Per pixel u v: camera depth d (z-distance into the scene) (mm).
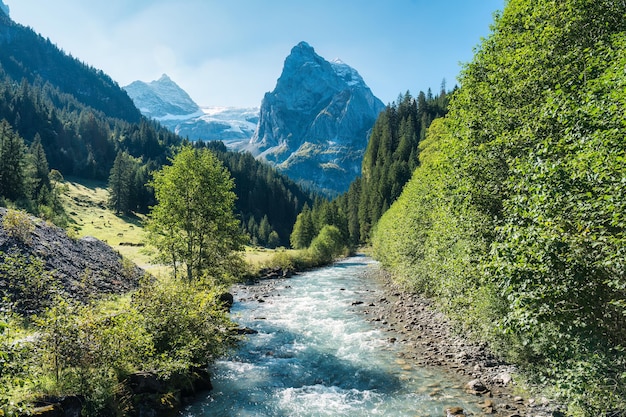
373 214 117812
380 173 136125
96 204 116938
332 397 13211
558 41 11930
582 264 7125
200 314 14875
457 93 17359
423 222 27016
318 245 68812
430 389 13375
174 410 11375
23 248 17406
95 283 19312
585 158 6758
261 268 48500
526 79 12531
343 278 46219
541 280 7938
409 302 28172
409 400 12672
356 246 122562
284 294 34469
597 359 8250
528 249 7598
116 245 66625
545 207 7297
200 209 25922
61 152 162250
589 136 7117
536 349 10984
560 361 9422
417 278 26984
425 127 143625
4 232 17531
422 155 57156
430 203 25281
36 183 89438
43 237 20047
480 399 12242
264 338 20375
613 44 9219
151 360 12055
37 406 8023
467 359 15781
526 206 8250
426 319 22703
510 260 8180
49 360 9508
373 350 18000
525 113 12102
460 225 14898
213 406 12445
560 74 11375
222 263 27625
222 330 16656
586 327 8539
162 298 14141
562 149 8492
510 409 11383
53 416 7957
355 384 14266
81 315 10500
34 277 15188
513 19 14984
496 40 16438
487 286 12508
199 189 25984
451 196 15484
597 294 7379
